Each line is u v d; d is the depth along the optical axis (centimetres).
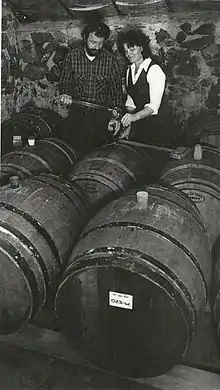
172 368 240
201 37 531
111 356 244
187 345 223
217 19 519
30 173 380
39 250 256
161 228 241
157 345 229
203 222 291
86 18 526
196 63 539
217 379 243
